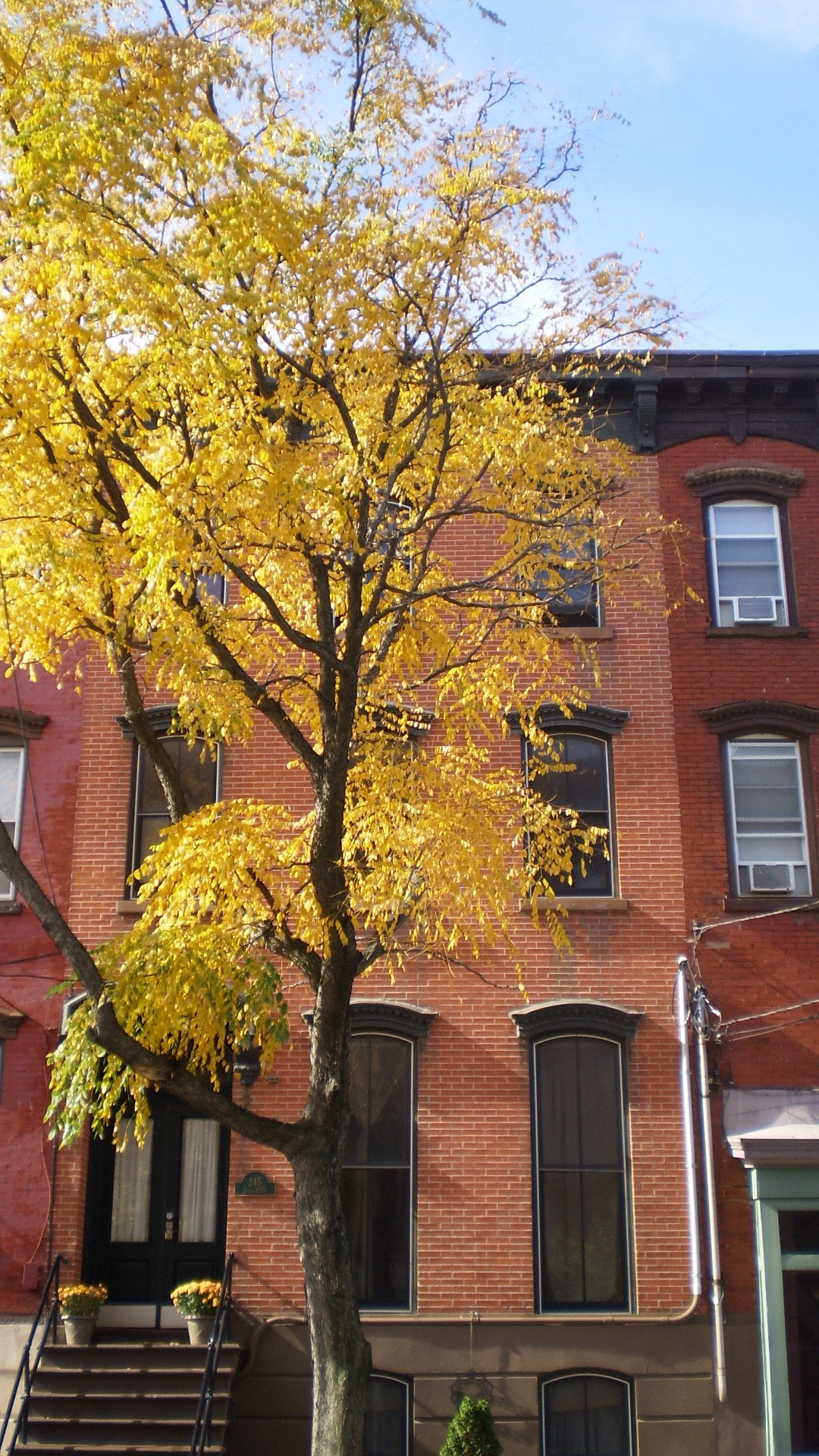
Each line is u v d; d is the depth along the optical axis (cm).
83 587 945
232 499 857
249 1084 1473
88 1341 1386
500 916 990
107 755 1595
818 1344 1402
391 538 957
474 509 1010
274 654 1182
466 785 1061
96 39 845
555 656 1267
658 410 1716
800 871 1573
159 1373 1331
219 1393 1320
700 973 1516
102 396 909
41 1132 1463
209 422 896
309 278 875
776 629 1644
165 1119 1542
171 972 838
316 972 943
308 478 897
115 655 1018
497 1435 1360
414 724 1278
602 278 1053
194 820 906
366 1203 1458
